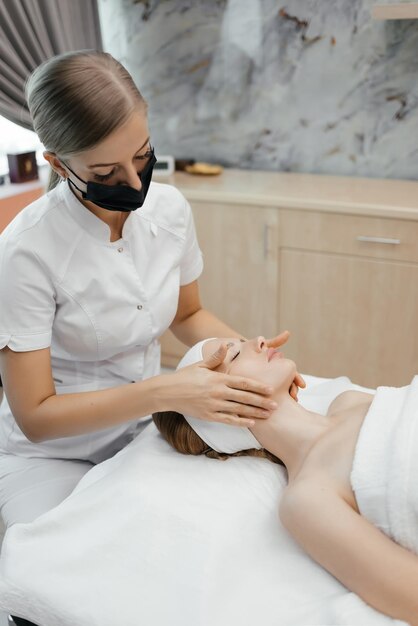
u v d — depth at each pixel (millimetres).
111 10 2955
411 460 1113
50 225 1344
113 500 1264
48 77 1155
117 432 1585
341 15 2582
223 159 3027
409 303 2416
